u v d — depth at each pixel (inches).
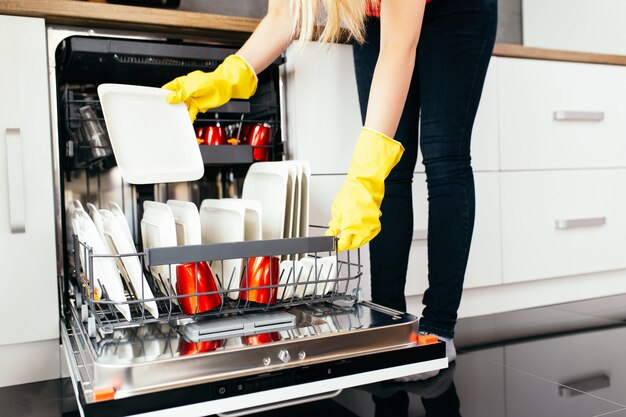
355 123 59.8
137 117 39.8
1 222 46.3
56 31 50.3
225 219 41.8
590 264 75.1
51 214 47.8
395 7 36.4
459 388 45.0
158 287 40.6
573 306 73.2
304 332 31.0
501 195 68.3
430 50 46.4
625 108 77.6
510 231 69.1
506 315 69.2
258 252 31.1
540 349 55.2
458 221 46.0
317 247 33.4
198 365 27.2
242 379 27.6
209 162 49.9
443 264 46.3
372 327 31.5
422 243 64.0
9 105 46.4
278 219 45.1
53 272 47.9
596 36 96.7
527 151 70.0
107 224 40.4
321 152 58.1
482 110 66.7
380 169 36.2
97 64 50.3
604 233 76.2
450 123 45.9
